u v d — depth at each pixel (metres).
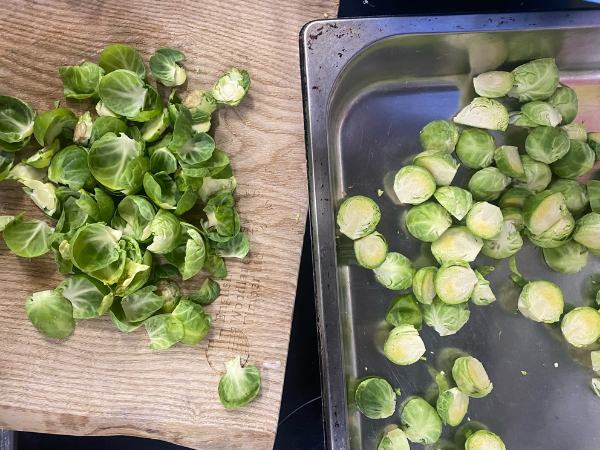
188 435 0.35
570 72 0.40
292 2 0.36
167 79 0.35
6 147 0.34
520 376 0.38
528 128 0.40
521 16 0.34
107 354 0.35
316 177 0.33
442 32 0.34
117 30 0.36
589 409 0.38
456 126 0.39
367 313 0.38
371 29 0.34
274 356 0.36
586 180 0.40
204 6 0.36
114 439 0.42
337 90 0.36
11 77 0.35
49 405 0.35
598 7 0.38
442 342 0.38
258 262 0.36
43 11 0.35
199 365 0.35
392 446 0.35
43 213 0.35
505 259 0.39
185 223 0.34
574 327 0.37
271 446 0.35
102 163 0.33
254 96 0.36
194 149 0.34
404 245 0.39
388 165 0.40
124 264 0.33
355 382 0.37
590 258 0.39
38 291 0.35
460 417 0.37
